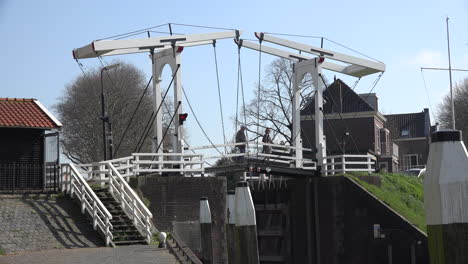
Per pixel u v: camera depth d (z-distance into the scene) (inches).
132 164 836.0
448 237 220.5
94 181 773.9
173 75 936.3
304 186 1128.2
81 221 701.3
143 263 545.6
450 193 221.1
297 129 1136.2
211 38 984.9
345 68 1182.3
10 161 773.9
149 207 825.5
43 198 732.0
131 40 911.7
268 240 1185.4
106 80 1983.3
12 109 800.9
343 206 1069.1
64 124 1956.2
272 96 1683.1
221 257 884.0
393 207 1019.3
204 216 787.4
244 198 482.3
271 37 1064.2
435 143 227.3
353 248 1047.6
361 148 1765.5
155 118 957.2
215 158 984.3
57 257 577.9
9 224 658.2
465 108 2396.7
